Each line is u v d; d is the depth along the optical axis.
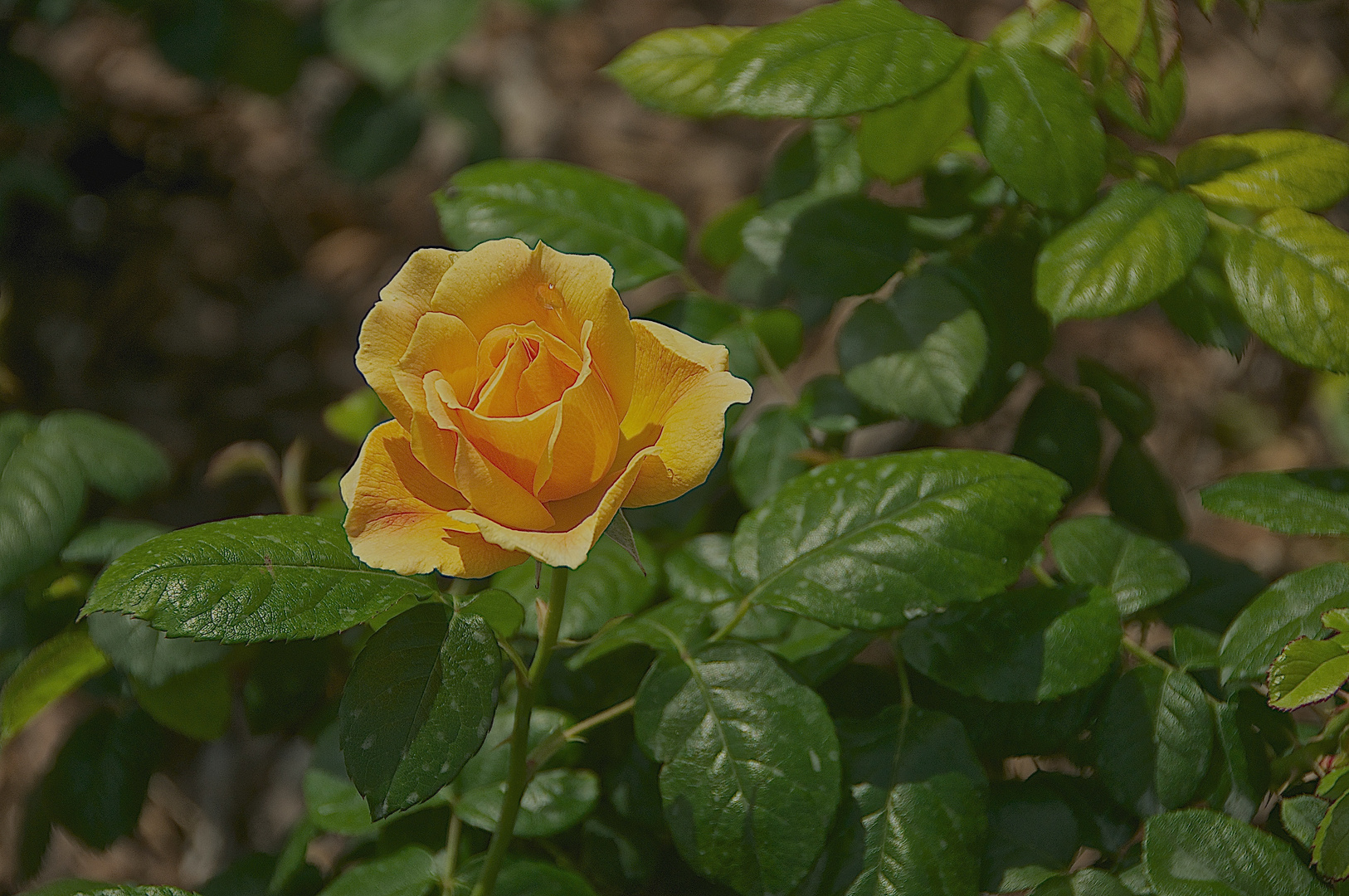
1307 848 0.71
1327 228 0.75
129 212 1.70
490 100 1.55
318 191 1.81
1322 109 1.55
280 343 1.62
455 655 0.69
